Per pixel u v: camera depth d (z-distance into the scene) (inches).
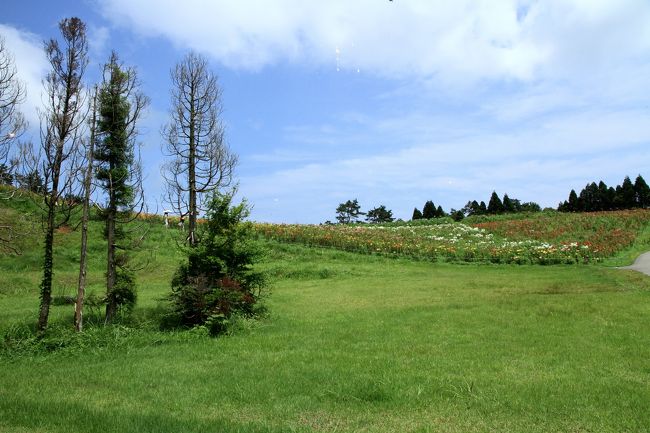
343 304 655.8
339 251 1274.6
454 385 290.7
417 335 439.2
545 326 453.4
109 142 538.6
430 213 2711.6
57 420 240.4
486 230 1763.0
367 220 2847.0
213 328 494.9
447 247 1277.1
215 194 580.7
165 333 491.5
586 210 2652.6
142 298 753.6
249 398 279.9
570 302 569.6
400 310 574.6
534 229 1743.4
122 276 561.6
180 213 620.1
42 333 463.2
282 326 514.3
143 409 262.7
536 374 308.7
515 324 468.1
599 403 253.1
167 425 229.1
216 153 631.8
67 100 483.8
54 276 936.9
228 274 560.4
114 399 284.5
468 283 830.5
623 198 2561.5
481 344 395.5
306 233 1398.9
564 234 1633.9
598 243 1343.5
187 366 362.3
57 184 482.0
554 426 226.2
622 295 612.7
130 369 357.7
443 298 666.8
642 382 287.1
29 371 363.3
